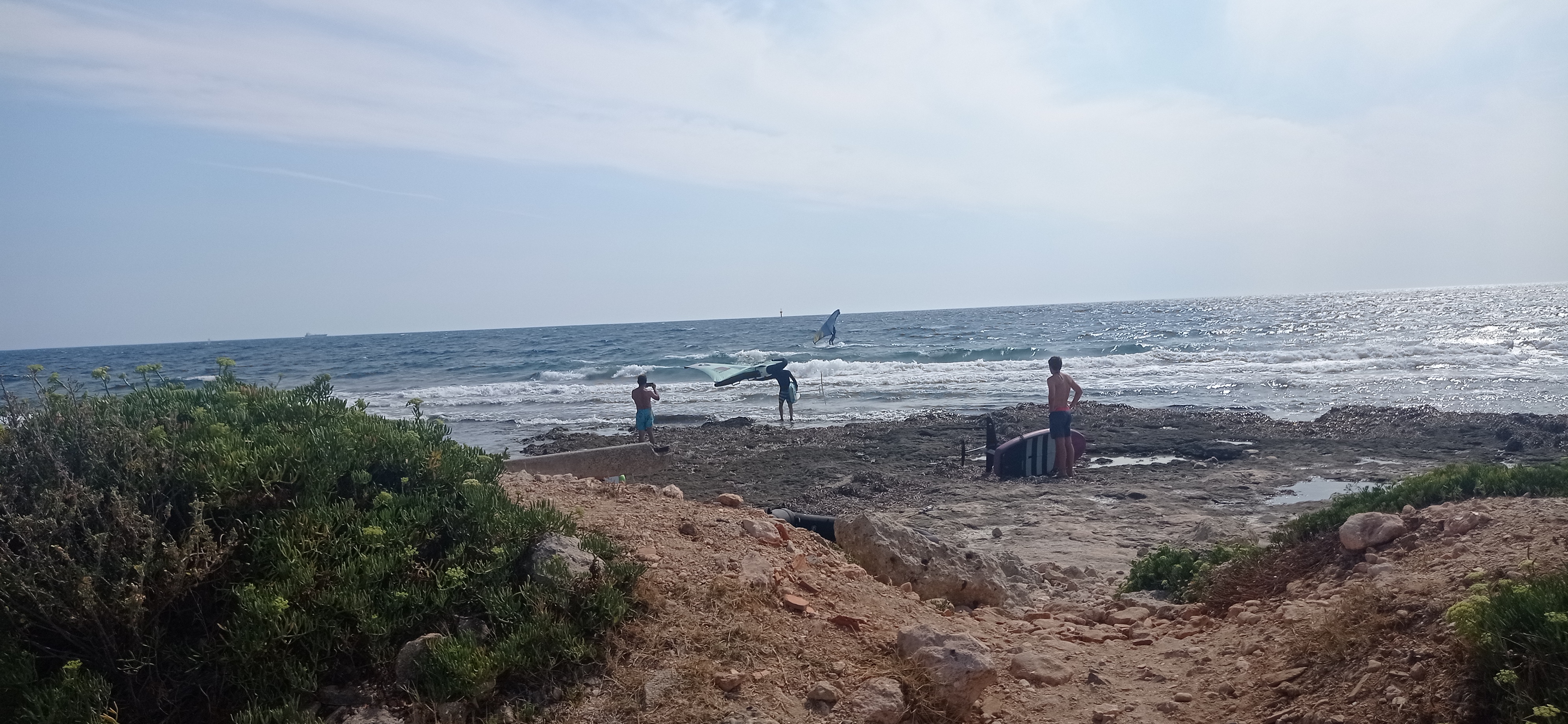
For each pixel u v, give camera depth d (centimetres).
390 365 5684
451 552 465
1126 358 4084
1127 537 1066
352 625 408
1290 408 2514
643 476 1491
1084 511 1242
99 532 395
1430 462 1573
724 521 601
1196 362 3819
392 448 532
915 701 419
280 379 688
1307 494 1340
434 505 493
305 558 424
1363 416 2042
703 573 500
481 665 390
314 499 461
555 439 2142
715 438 2055
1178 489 1403
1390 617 461
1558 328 5166
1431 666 408
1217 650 539
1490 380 2902
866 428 2139
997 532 1080
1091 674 507
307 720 366
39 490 405
